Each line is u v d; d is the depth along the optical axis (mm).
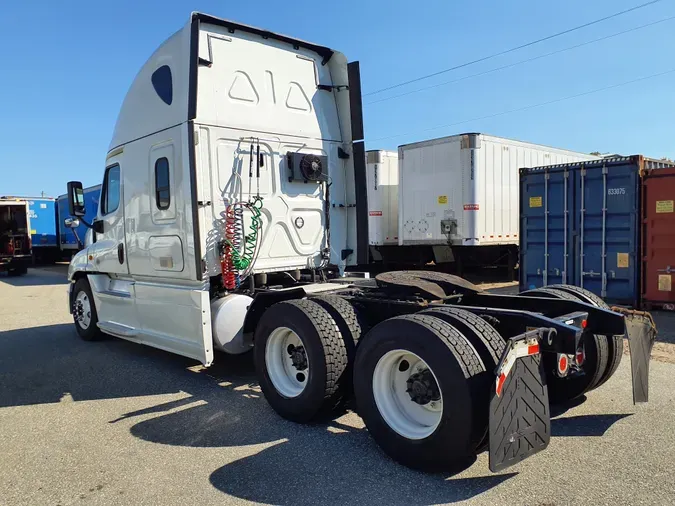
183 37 5398
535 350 3422
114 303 7105
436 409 3627
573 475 3443
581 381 4613
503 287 13688
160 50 5789
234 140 5629
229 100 5617
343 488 3391
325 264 6457
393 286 4832
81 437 4367
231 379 5934
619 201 9492
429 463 3496
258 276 5891
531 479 3408
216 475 3611
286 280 6262
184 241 5480
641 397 4184
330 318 4426
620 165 9438
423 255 15656
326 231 6473
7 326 9914
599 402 4828
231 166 5602
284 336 4730
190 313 5461
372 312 4734
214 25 5555
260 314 5496
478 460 3725
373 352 3832
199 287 5410
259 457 3879
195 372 6254
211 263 5430
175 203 5594
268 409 4926
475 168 12938
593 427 4234
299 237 6199
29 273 25062
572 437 4051
